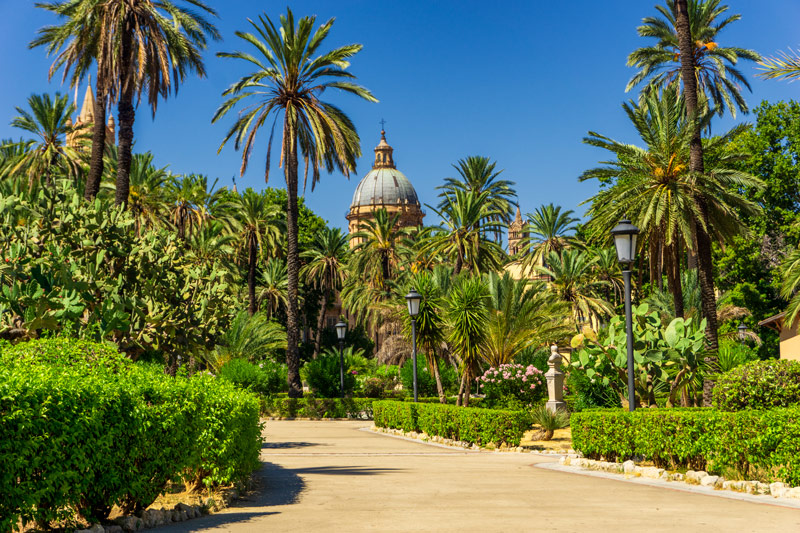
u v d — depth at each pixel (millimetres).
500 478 11414
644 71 35281
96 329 13305
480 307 23594
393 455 17141
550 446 18812
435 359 27562
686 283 32500
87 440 6137
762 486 9273
